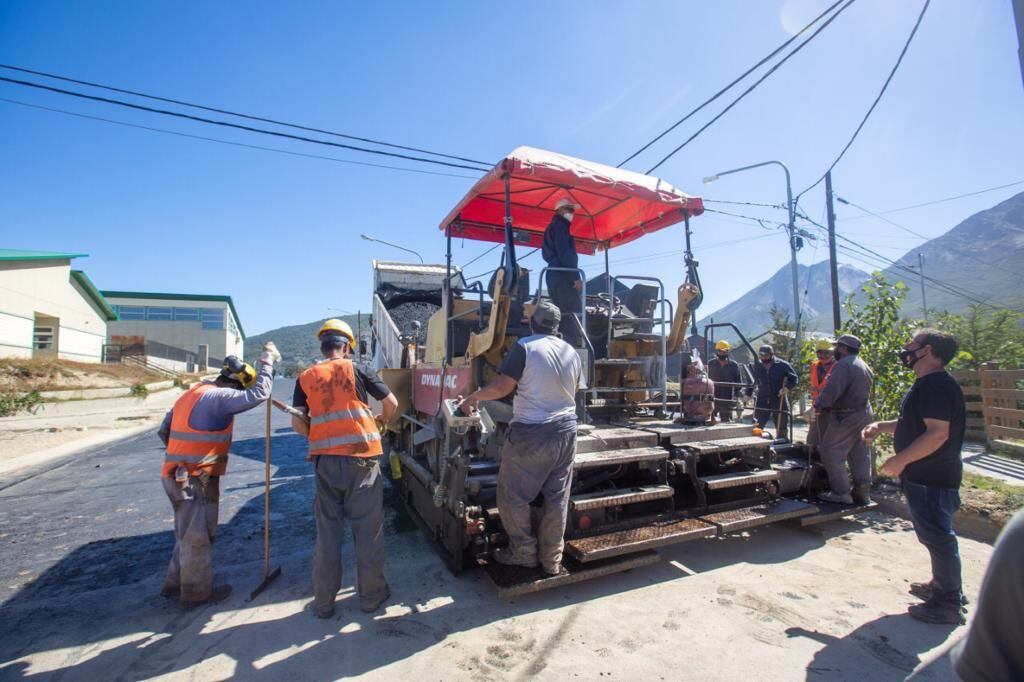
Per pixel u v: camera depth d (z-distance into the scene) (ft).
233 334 197.06
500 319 14.19
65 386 63.82
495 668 9.03
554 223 17.10
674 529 13.06
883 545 14.93
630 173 16.97
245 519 18.66
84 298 94.02
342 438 10.93
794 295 44.88
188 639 10.10
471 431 14.40
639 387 16.93
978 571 13.21
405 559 14.10
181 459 11.44
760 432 16.38
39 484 24.84
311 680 8.75
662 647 9.66
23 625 10.76
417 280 32.48
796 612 10.98
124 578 13.51
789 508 15.14
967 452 26.25
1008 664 3.23
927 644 9.71
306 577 13.08
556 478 11.12
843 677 8.70
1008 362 34.30
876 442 21.13
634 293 18.20
